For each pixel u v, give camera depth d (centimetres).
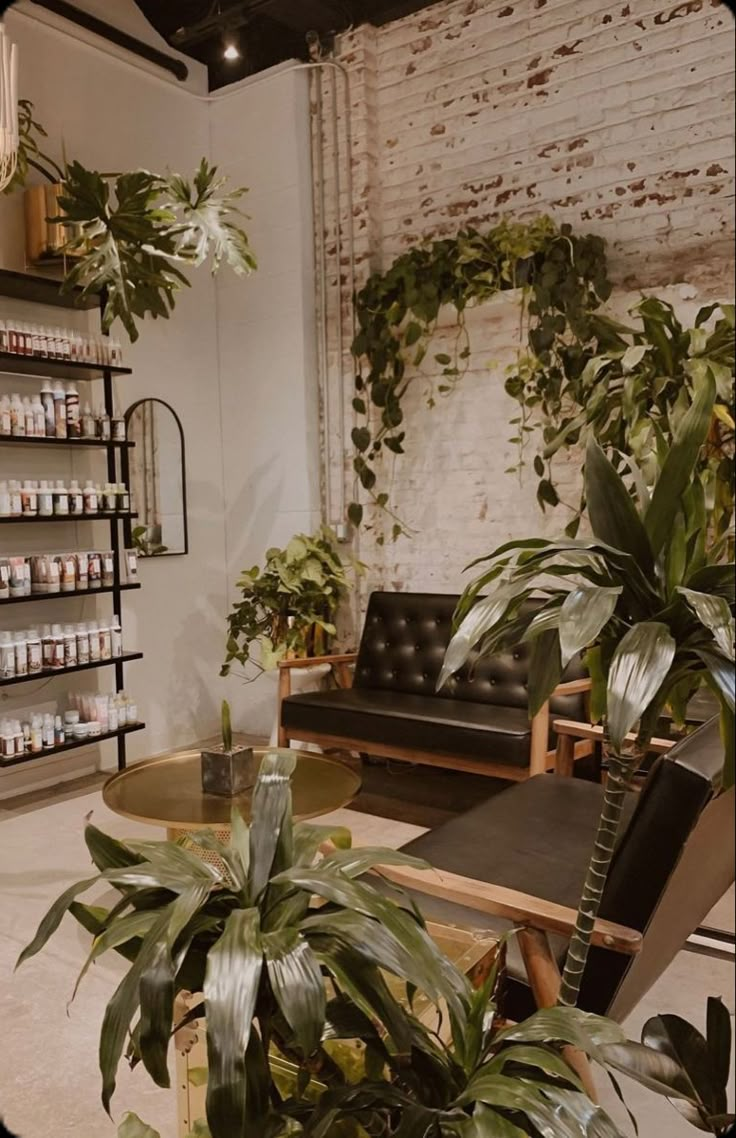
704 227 372
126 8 447
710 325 372
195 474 491
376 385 439
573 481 401
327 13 436
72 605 422
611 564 110
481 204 430
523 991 171
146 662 464
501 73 418
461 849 220
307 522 477
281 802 104
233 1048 80
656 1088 109
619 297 395
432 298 410
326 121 464
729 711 103
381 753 367
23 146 356
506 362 418
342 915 93
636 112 384
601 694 120
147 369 462
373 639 434
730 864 212
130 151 450
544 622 111
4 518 360
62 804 384
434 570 450
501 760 330
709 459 311
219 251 328
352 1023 99
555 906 162
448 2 428
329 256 470
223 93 488
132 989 87
